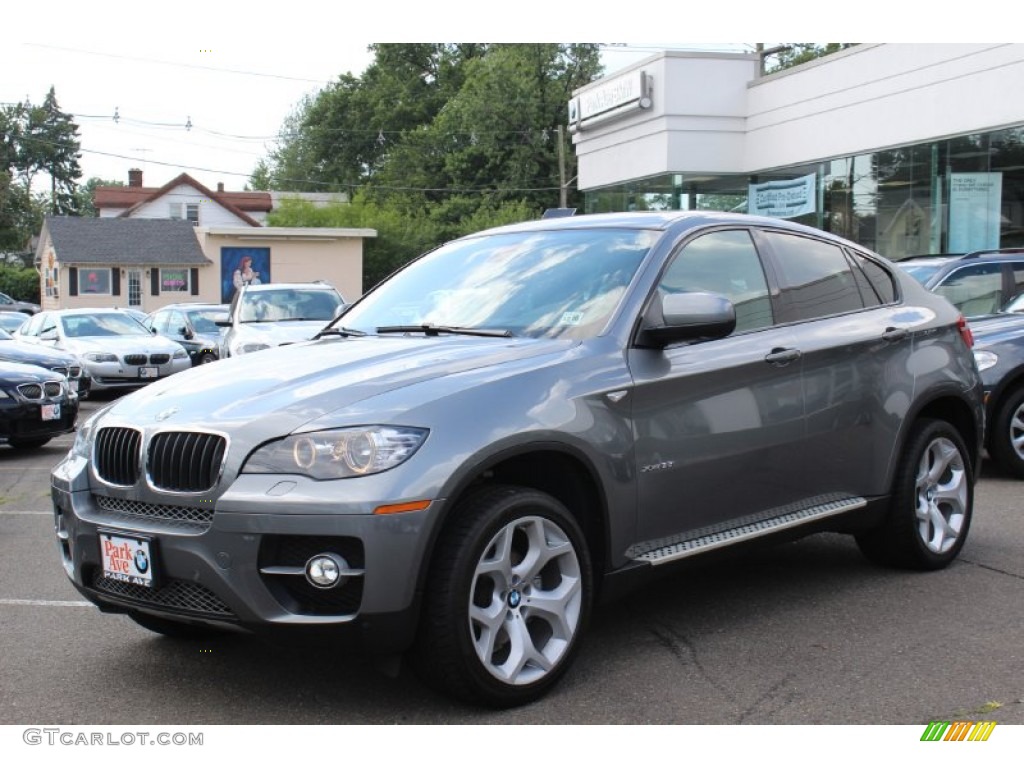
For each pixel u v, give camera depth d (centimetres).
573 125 2761
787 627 482
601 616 502
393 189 6272
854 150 2058
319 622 357
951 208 1859
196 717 391
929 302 603
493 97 5744
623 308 447
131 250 4616
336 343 471
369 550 350
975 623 486
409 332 479
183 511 381
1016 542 637
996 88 1745
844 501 527
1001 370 825
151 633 491
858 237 2073
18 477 962
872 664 434
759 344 488
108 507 404
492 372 400
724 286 491
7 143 10050
